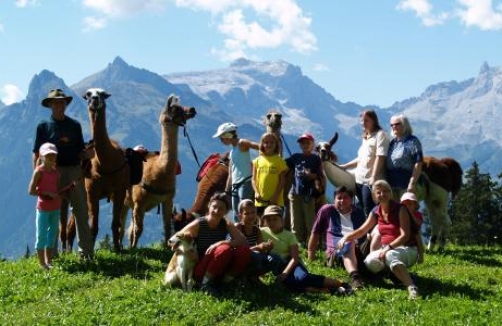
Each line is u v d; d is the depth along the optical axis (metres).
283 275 11.24
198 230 11.02
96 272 12.39
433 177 16.06
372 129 13.92
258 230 11.57
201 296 10.49
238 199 14.26
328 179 14.66
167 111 14.88
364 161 13.95
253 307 10.30
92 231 13.82
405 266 11.19
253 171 13.48
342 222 12.77
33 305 10.52
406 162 13.49
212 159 15.87
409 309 10.23
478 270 13.05
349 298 10.75
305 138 14.48
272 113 15.12
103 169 13.71
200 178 15.72
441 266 13.48
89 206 13.88
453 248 16.77
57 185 12.53
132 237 15.90
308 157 14.55
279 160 13.31
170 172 14.89
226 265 10.77
